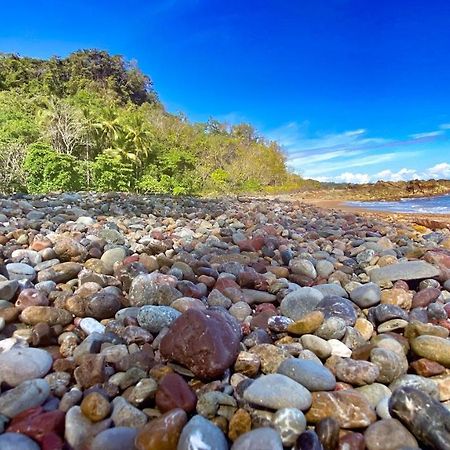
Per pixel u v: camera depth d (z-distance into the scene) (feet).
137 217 5.96
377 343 1.71
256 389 1.28
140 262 2.74
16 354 1.46
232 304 2.28
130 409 1.25
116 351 1.59
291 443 1.16
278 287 2.48
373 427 1.21
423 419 1.17
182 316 1.57
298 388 1.29
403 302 2.23
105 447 1.10
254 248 3.86
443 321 2.06
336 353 1.66
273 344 1.76
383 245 4.04
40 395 1.30
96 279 2.45
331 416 1.24
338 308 2.02
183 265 2.75
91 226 4.50
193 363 1.44
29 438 1.13
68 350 1.68
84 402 1.24
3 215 4.70
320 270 3.03
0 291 2.00
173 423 1.14
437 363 1.54
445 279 2.69
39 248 3.11
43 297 2.05
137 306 2.10
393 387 1.44
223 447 1.11
